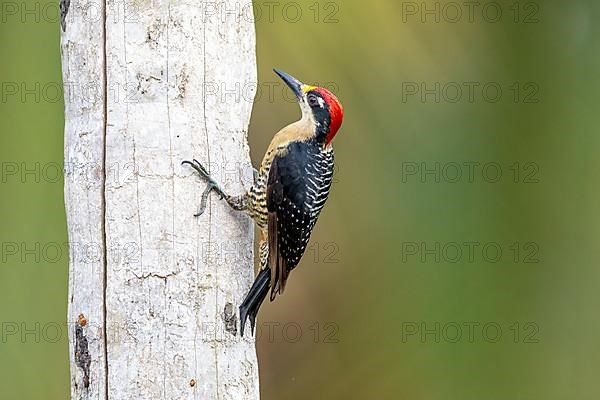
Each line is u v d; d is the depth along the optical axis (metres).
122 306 9.28
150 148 9.36
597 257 14.02
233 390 9.64
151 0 9.37
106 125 9.37
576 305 14.01
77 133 9.52
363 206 14.17
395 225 14.27
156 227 9.35
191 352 9.39
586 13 14.16
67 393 13.54
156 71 9.39
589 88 14.06
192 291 9.48
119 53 9.37
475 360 14.13
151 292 9.32
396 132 13.83
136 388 9.24
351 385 15.01
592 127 14.04
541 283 14.09
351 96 13.48
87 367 9.36
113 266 9.31
